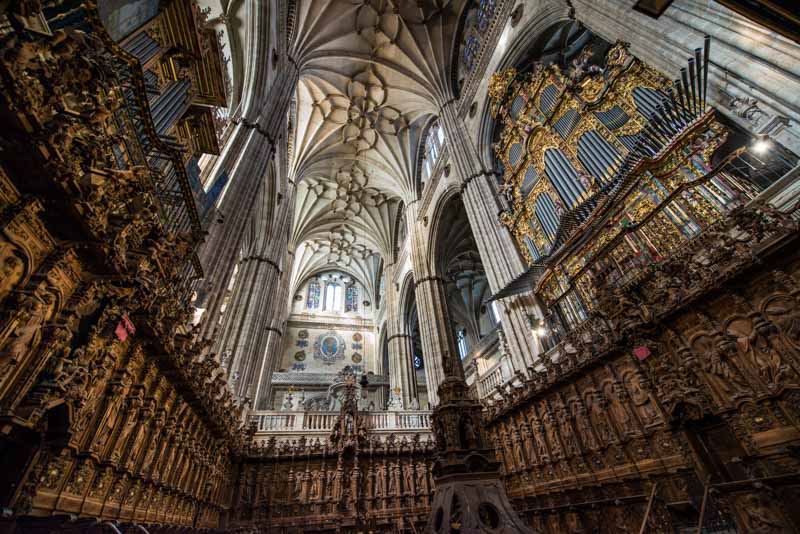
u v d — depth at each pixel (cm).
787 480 470
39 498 313
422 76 2227
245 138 1223
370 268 3856
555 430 938
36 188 263
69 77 259
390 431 1451
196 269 709
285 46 1706
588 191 1050
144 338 469
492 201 1549
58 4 345
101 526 407
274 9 1461
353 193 3100
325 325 3509
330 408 2727
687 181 775
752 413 544
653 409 694
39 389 277
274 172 1856
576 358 881
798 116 573
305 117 2469
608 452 789
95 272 341
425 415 1559
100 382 389
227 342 1505
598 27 1034
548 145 1311
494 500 462
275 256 1975
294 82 1742
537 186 1324
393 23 2128
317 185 3006
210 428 835
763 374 539
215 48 677
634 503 716
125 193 334
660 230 812
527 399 1028
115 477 436
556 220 1184
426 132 2588
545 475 962
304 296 3700
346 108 2538
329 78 2352
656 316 686
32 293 268
